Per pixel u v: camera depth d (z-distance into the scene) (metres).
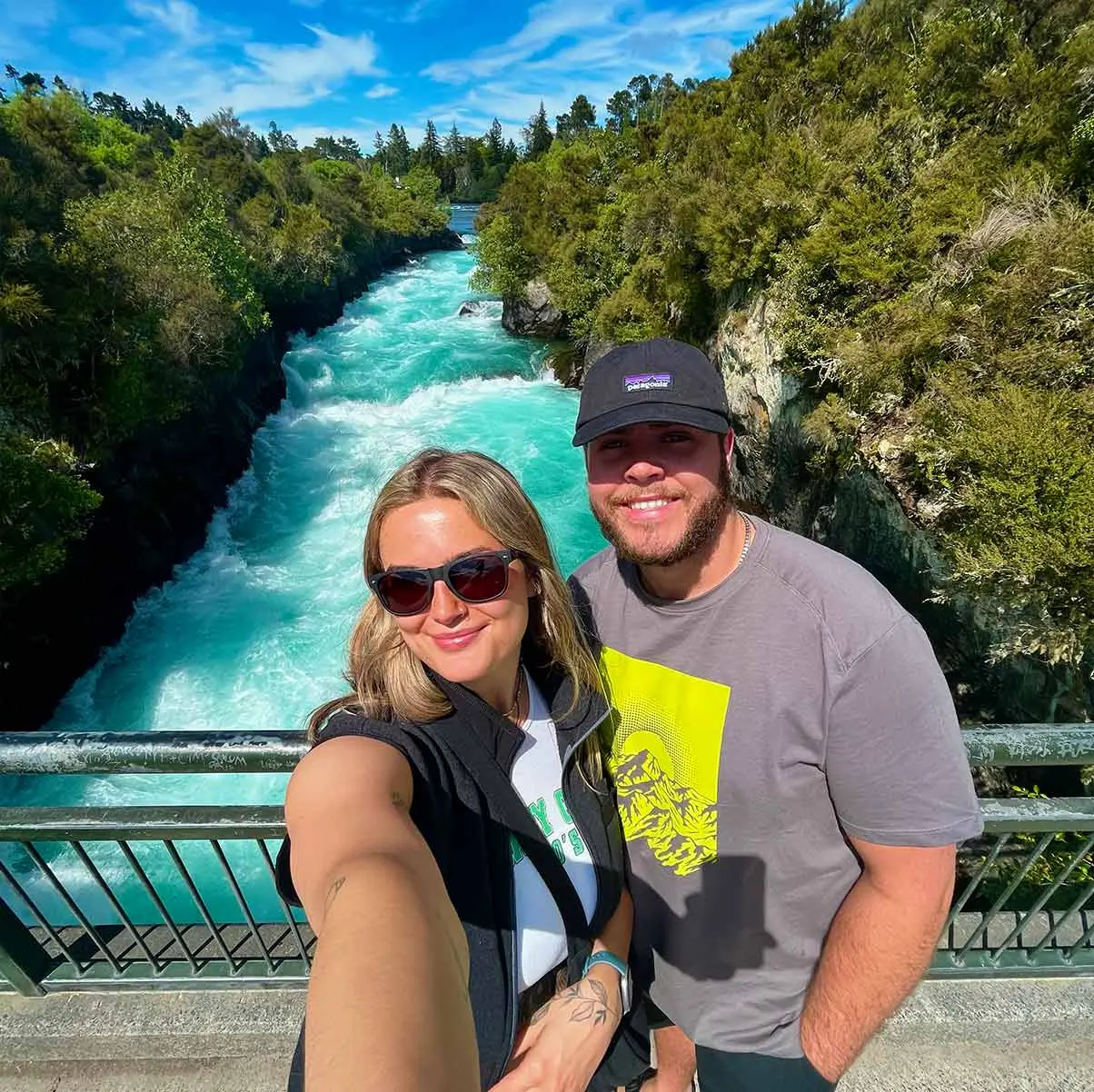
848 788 1.30
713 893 1.49
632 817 1.56
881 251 12.62
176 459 17.88
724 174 19.66
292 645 13.52
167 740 1.59
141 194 25.62
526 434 22.23
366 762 1.13
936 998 2.17
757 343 16.08
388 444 22.33
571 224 31.73
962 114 15.23
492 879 1.20
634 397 1.34
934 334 10.21
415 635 1.24
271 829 1.81
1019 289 9.49
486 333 35.50
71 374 15.45
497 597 1.24
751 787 1.38
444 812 1.18
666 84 56.19
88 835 1.83
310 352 31.31
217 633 13.86
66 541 13.15
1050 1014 2.13
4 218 14.83
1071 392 8.27
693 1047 1.93
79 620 12.95
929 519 9.63
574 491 18.61
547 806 1.36
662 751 1.49
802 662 1.31
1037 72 13.98
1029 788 7.69
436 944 0.83
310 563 16.47
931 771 1.23
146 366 17.03
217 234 26.02
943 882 1.26
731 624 1.39
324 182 56.06
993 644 8.59
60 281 15.62
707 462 1.37
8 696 11.26
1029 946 2.29
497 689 1.34
